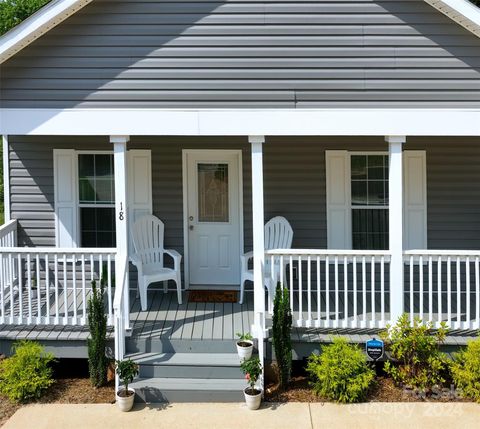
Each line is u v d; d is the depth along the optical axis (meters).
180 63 6.15
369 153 7.91
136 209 7.98
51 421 5.12
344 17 6.15
